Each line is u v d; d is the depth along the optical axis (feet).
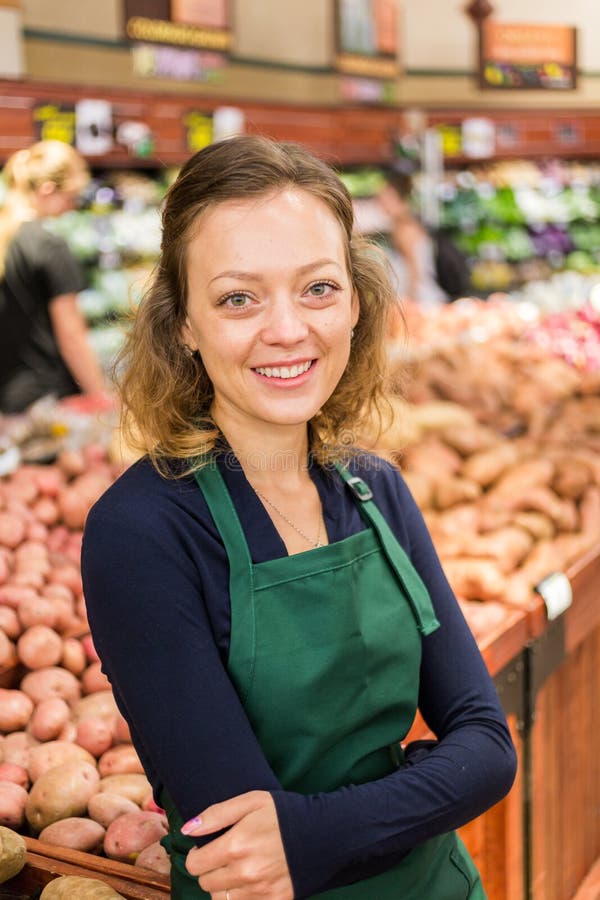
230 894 3.28
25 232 11.89
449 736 3.86
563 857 7.50
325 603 3.68
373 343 4.27
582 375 12.76
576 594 7.47
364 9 23.62
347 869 3.42
